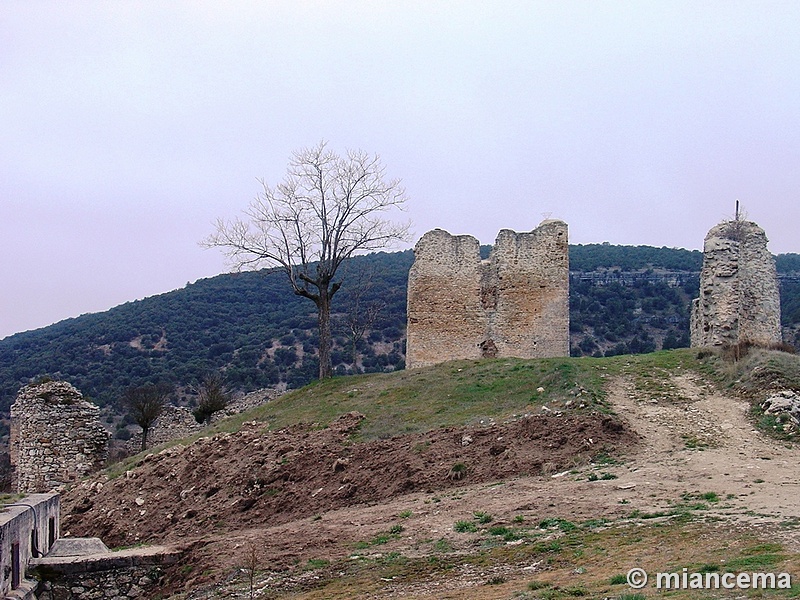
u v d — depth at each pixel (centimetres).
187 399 6234
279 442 2398
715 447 1964
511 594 1113
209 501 2166
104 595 1585
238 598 1347
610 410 2234
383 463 2084
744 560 1118
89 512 2375
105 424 5744
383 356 6819
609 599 1015
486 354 3431
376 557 1441
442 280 3488
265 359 7169
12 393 6644
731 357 2620
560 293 3441
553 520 1502
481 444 2083
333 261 3466
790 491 1549
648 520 1426
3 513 1476
